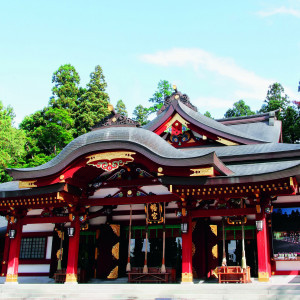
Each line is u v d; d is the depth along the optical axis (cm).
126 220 2202
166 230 2131
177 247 2123
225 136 2205
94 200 1948
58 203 1964
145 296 1450
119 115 1936
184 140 2344
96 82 6162
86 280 2041
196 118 2284
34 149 5316
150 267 1975
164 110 2509
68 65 6444
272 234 1928
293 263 1875
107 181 1973
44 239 2391
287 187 1588
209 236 2050
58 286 1700
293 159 1870
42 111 5903
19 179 1850
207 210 1750
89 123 5534
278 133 2633
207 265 2009
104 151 1758
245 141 2177
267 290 1397
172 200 1823
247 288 1450
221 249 2088
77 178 1900
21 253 2411
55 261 2292
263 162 1928
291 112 5119
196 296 1386
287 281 1681
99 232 2211
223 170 1653
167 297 1413
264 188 1620
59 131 5312
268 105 5781
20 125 6028
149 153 1680
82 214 1964
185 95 2477
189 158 1602
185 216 1756
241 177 1582
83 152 1759
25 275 2345
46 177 1822
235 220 1977
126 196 1970
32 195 1888
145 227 2144
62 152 1841
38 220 2009
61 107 5772
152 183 1900
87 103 5756
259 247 1628
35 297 1544
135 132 1758
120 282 1978
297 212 1923
